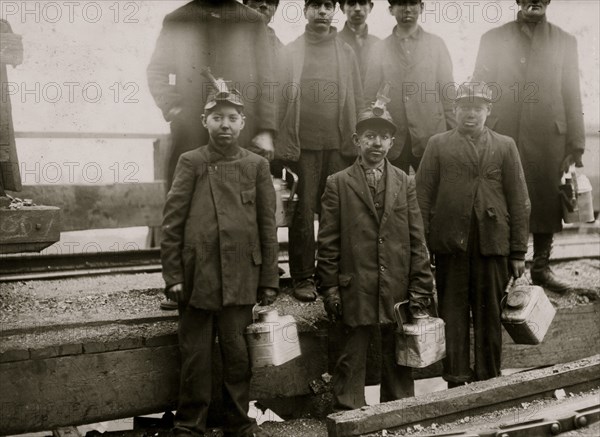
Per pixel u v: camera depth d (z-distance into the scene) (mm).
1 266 5203
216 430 4160
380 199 4152
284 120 4668
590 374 4461
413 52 4922
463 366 4492
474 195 4391
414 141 4871
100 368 3951
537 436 3760
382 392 4289
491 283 4418
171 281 3797
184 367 3885
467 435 3666
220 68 4344
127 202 6934
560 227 5168
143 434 4168
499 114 5121
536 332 4328
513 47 5102
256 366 3920
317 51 4777
